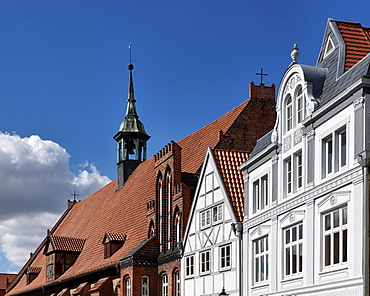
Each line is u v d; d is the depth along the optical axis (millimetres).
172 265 42188
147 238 46219
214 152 38125
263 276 31562
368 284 22125
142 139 63375
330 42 29641
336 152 25094
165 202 44750
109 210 60812
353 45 28188
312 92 27578
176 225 42969
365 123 23094
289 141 29203
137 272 43844
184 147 53000
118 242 50406
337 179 24562
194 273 38969
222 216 36125
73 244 60531
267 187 31953
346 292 23594
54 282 58062
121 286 45500
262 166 32250
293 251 28344
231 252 34812
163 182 45000
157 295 43906
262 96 45938
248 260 32969
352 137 23844
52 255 59969
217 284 36031
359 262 22781
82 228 66312
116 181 67250
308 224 26656
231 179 36688
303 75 27781
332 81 26969
